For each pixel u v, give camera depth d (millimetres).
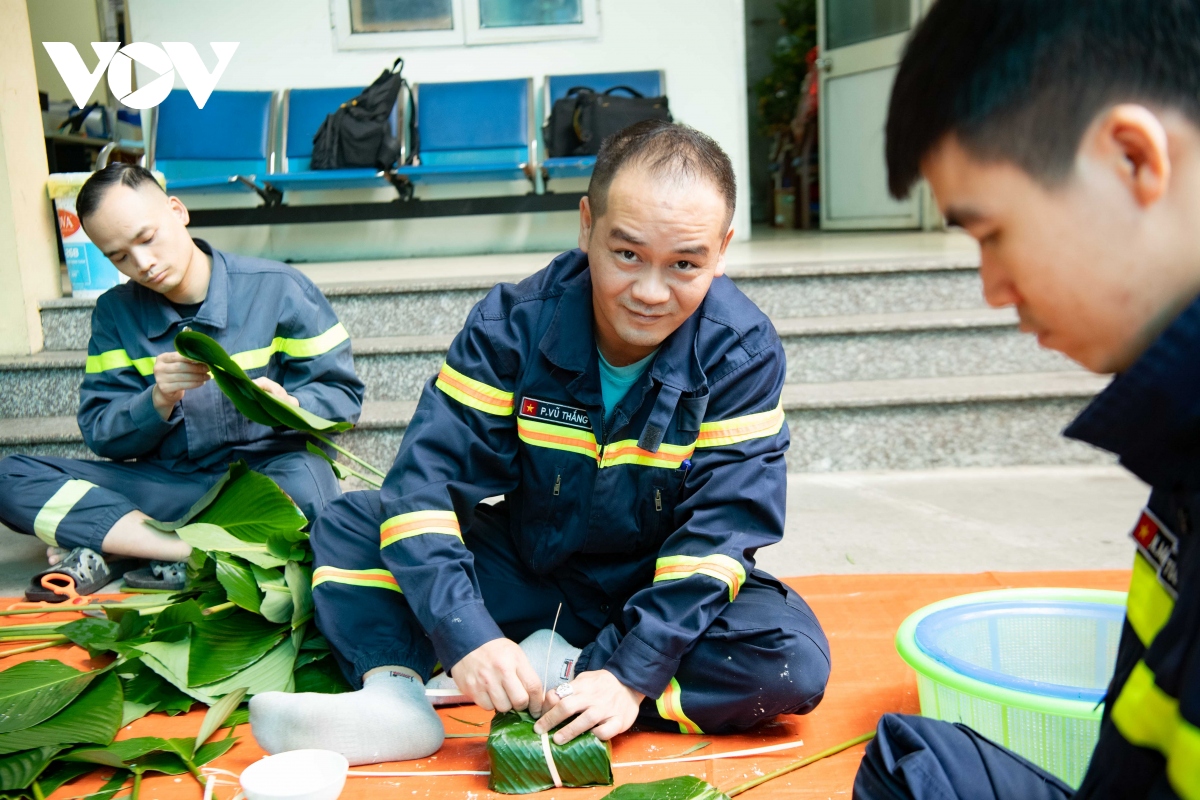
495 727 1248
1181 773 521
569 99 4648
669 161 1167
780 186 7039
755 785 1238
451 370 1438
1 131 3080
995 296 602
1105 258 545
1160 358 543
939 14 584
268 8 4848
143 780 1277
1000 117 544
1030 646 1419
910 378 3090
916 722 943
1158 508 677
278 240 4992
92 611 1868
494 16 4887
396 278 3674
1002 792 872
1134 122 512
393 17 4879
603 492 1413
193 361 1858
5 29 3088
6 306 3141
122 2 5848
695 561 1344
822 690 1344
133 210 1932
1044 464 2834
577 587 1542
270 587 1525
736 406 1401
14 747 1242
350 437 2793
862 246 4352
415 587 1328
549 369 1396
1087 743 1097
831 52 5852
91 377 2152
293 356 2143
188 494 2137
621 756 1324
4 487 2045
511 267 4117
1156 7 521
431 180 4703
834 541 2219
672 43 4938
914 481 2705
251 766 1134
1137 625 693
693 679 1347
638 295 1195
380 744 1285
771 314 3338
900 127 599
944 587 1900
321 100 4797
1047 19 536
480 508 1643
